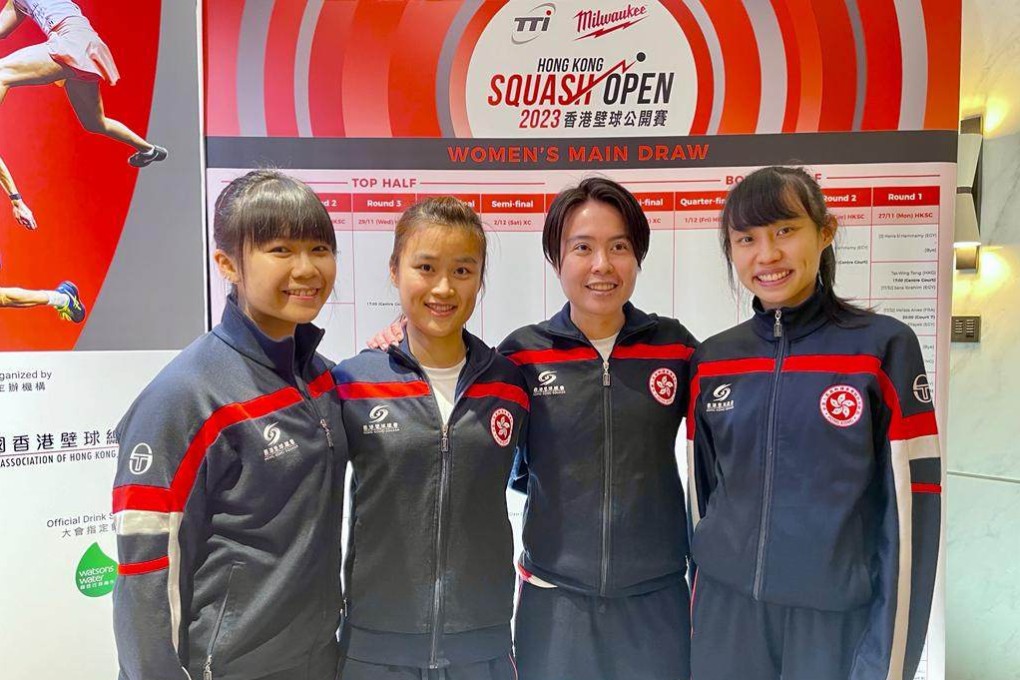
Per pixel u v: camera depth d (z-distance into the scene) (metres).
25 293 1.42
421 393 1.17
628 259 1.26
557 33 1.52
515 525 1.60
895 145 1.50
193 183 1.56
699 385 1.30
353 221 1.57
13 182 1.40
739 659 1.25
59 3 1.42
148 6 1.50
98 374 1.49
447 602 1.15
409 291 1.16
